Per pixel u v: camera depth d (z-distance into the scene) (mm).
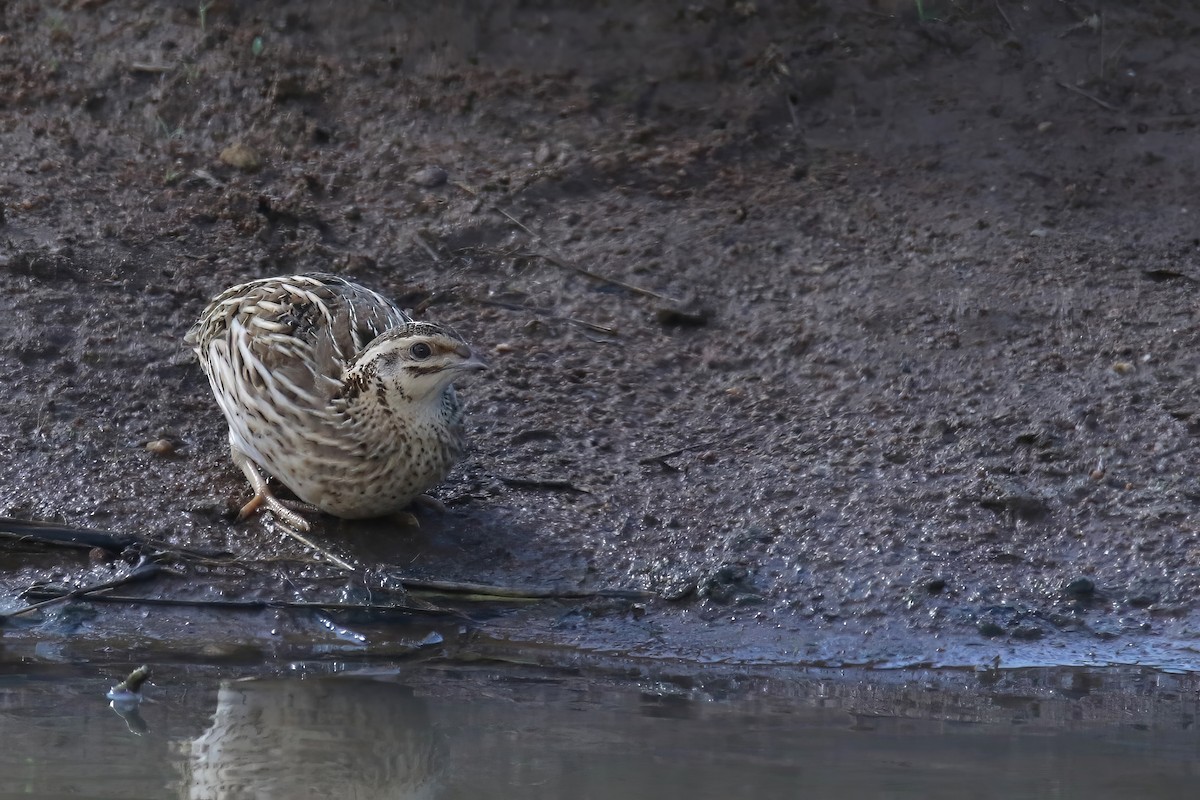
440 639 9852
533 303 13508
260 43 16016
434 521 10766
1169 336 12727
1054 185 15031
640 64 16297
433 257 13992
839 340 12953
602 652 9773
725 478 11383
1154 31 16562
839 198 14820
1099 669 9648
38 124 15148
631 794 7547
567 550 10617
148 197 14219
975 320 13062
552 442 11781
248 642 9789
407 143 15398
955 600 10211
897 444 11711
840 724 8680
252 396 10219
